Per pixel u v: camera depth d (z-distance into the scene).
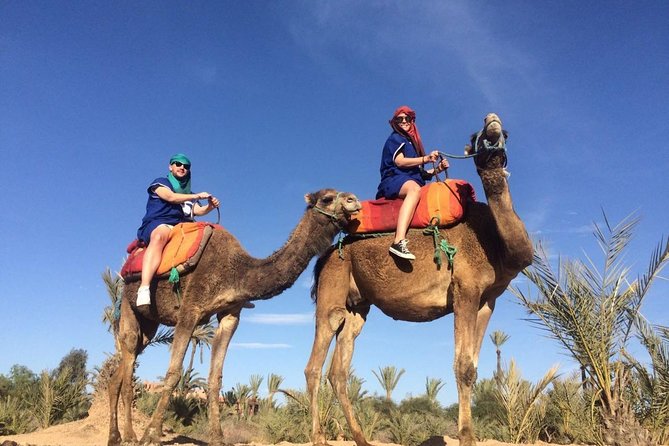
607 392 8.60
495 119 6.27
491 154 6.34
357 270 7.57
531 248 6.55
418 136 7.87
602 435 8.60
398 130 7.80
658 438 8.83
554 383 11.15
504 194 6.41
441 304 6.99
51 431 14.57
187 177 9.01
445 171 7.27
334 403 14.53
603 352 8.74
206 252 7.97
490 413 16.48
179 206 8.67
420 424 16.34
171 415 16.42
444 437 8.74
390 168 7.63
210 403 8.00
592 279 9.02
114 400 8.39
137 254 8.39
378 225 7.45
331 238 7.69
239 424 18.78
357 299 7.80
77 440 13.05
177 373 7.58
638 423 8.48
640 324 9.21
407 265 7.12
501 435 11.94
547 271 9.13
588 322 8.84
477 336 7.05
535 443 9.97
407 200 7.22
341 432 13.85
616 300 8.94
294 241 7.71
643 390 9.07
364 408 16.69
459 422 6.27
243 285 7.77
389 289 7.25
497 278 6.82
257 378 23.61
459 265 6.79
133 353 8.65
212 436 7.88
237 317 8.30
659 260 8.94
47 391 18.83
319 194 7.72
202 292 7.84
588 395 9.63
